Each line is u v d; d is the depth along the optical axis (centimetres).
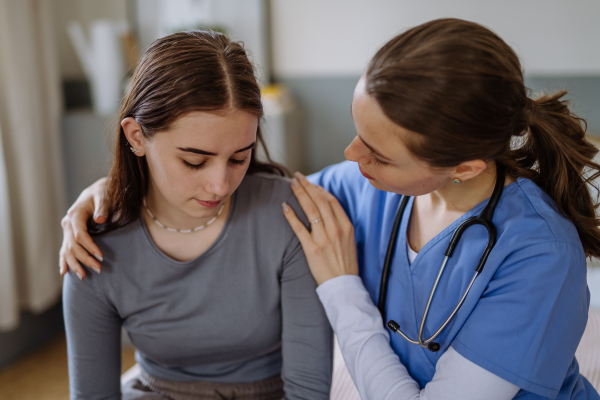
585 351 140
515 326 78
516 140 90
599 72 232
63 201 237
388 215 100
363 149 80
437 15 253
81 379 100
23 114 210
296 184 100
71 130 236
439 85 70
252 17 273
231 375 107
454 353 83
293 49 277
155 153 82
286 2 272
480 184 88
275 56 280
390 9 260
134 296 99
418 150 74
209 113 77
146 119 81
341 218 97
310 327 99
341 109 278
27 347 233
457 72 70
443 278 88
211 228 99
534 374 78
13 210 217
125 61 248
